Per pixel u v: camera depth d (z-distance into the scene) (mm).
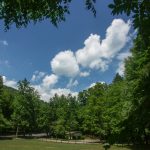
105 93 86125
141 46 4750
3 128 107688
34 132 133375
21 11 6332
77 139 106938
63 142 88000
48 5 6219
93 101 85562
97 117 82375
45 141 91562
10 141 87812
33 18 6547
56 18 6445
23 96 110438
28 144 77750
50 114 116188
